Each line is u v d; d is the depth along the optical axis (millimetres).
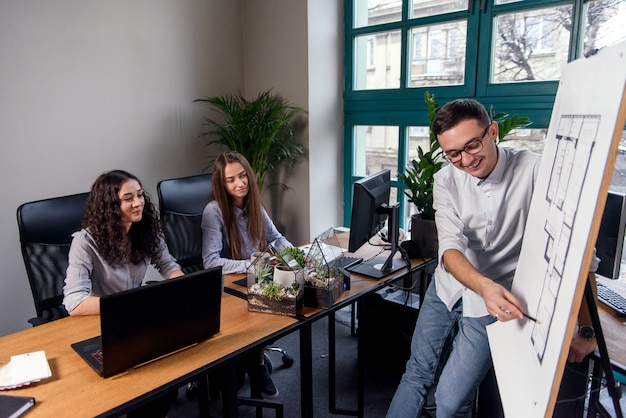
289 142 3422
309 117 3295
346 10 3357
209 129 3498
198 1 3305
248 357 2096
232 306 1717
